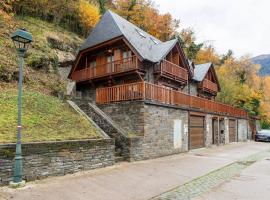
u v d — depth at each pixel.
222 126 28.56
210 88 32.44
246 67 54.47
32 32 26.67
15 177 8.70
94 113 16.33
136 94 15.97
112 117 16.88
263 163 15.65
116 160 13.69
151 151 15.88
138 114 15.69
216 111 26.64
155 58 22.48
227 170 13.14
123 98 16.53
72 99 19.03
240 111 34.62
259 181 10.91
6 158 8.83
